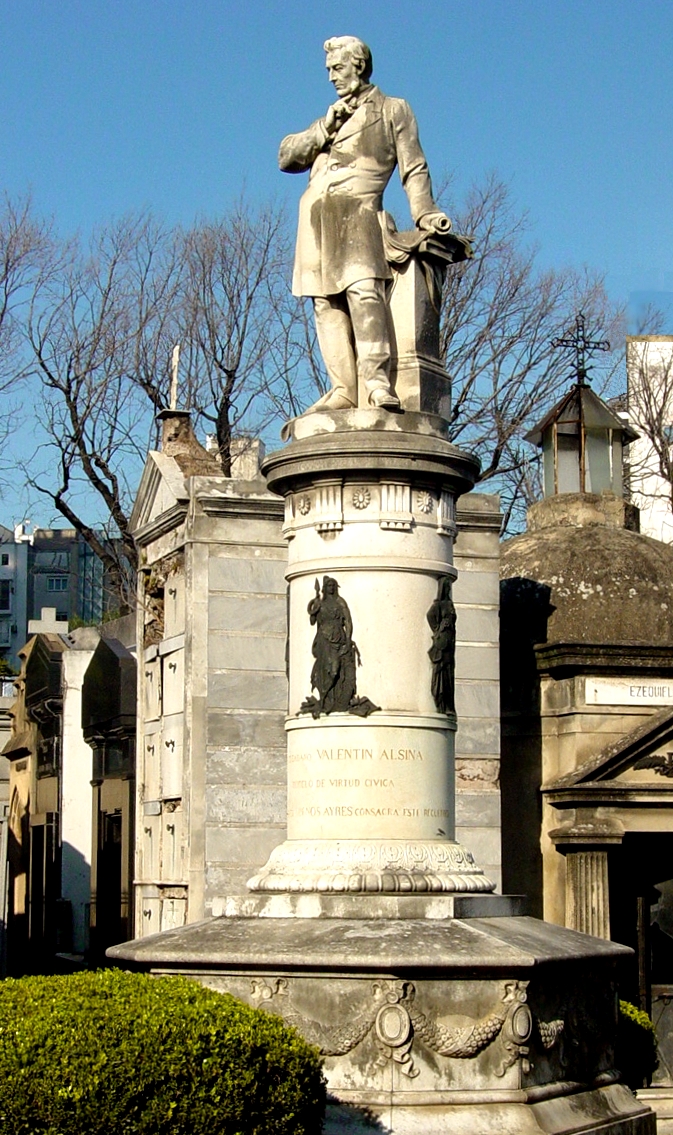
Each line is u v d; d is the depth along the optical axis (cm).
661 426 4178
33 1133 1005
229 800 2075
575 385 2803
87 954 2969
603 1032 1427
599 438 2758
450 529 1480
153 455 2358
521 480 3850
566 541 2542
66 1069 1012
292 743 1452
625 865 2286
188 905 2044
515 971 1289
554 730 2364
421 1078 1270
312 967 1283
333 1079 1274
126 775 2748
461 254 1573
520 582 2495
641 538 2595
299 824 1428
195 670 2094
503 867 2398
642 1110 1394
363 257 1520
